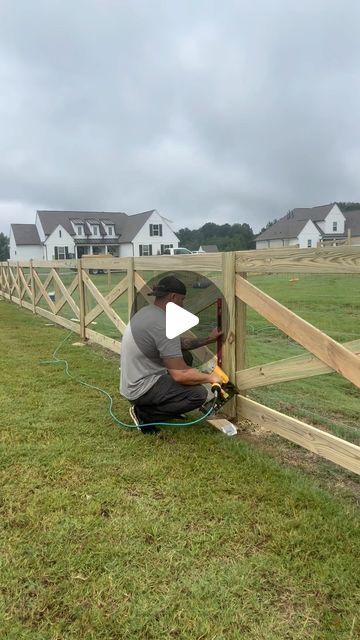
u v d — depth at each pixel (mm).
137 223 50531
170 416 3223
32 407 3811
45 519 2193
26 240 50125
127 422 3477
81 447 3012
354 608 1637
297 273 2566
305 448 2801
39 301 10203
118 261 5207
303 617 1604
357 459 2330
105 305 5824
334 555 1918
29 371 5016
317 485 2525
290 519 2170
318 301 6910
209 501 2344
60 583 1772
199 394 3166
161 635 1538
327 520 2156
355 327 5668
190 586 1754
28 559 1904
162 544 2008
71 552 1949
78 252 49625
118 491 2453
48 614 1624
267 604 1666
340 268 2281
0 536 2066
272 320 2828
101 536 2061
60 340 6973
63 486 2514
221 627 1562
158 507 2297
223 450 2947
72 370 5059
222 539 2039
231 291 3221
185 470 2674
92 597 1702
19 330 7977
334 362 2395
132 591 1731
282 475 2596
